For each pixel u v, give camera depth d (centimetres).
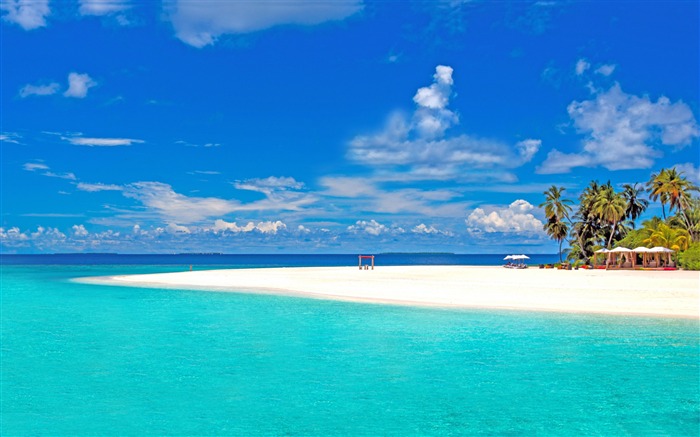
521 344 2069
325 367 1747
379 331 2380
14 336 2358
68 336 2348
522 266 9800
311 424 1262
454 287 4338
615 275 5944
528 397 1445
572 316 2709
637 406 1370
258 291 4616
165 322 2745
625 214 9694
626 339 2141
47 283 6209
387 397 1453
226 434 1207
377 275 6656
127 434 1208
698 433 1202
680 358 1838
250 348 2052
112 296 4338
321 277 6303
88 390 1523
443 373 1669
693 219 8762
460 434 1199
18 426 1255
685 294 3494
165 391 1505
